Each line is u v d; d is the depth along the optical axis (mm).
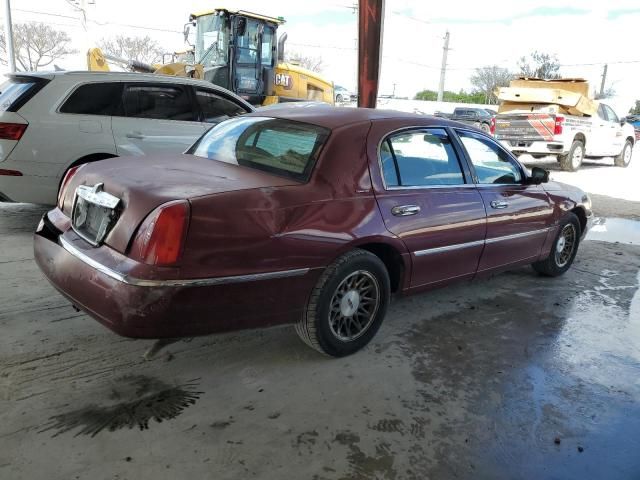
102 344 3492
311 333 3273
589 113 15633
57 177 5590
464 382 3344
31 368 3156
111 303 2660
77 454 2475
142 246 2641
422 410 3014
